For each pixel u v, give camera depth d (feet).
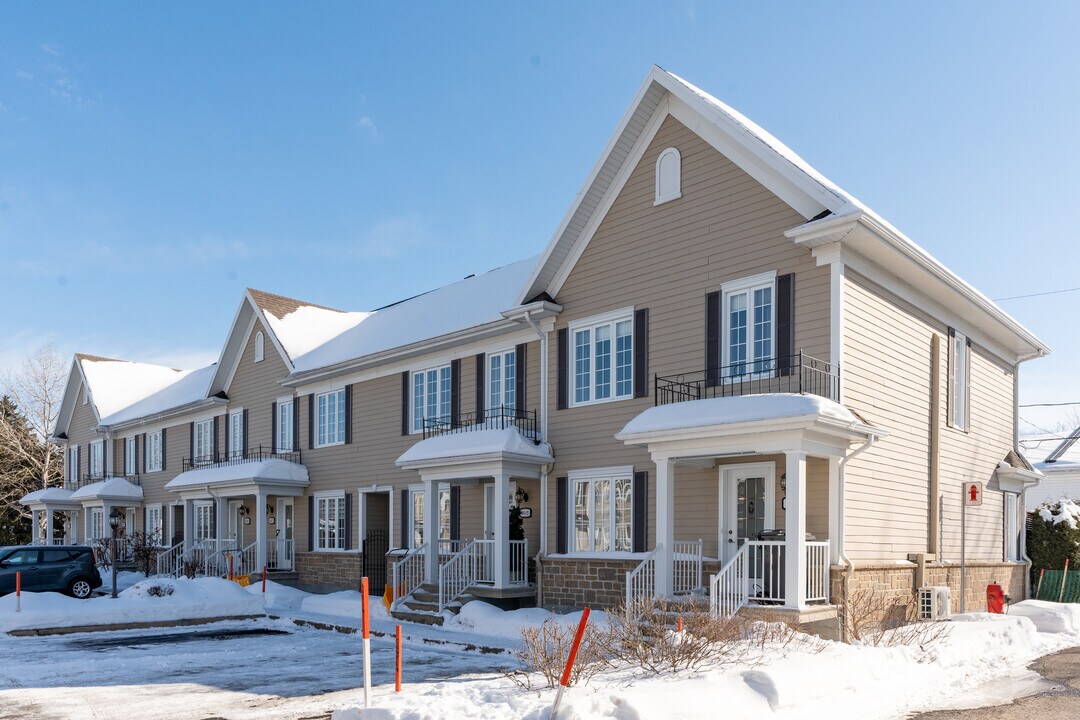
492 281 82.02
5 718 33.17
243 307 101.76
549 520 61.62
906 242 48.91
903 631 44.42
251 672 43.01
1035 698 34.58
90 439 144.25
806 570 44.11
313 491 88.58
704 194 54.19
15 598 63.77
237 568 89.45
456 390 72.13
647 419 49.11
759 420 43.39
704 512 52.03
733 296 52.31
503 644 49.14
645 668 34.22
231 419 104.78
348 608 69.05
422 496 75.20
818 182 47.73
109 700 36.40
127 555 115.65
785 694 29.78
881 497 50.11
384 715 28.27
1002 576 67.72
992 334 68.44
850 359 47.50
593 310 60.29
